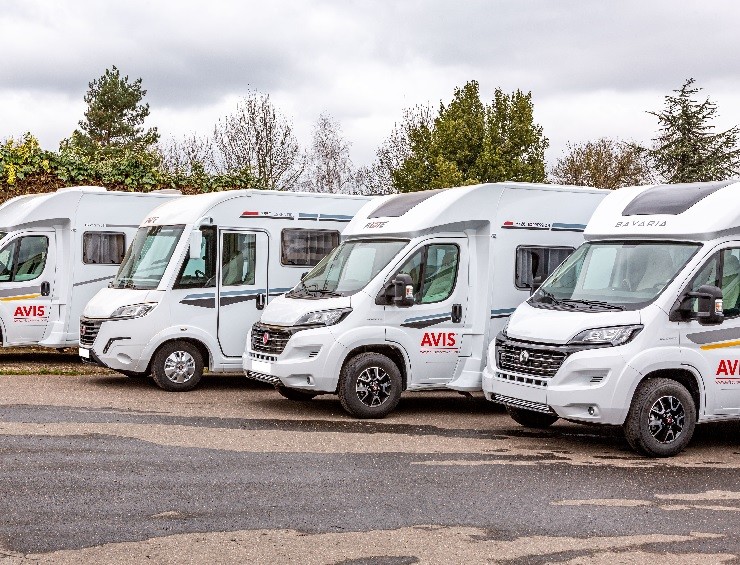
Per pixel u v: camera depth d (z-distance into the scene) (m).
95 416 11.51
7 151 24.16
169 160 54.03
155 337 14.20
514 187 13.03
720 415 10.38
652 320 9.98
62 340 16.92
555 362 10.05
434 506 7.67
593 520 7.36
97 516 7.10
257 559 6.18
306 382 12.02
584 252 11.23
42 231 16.92
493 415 12.93
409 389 12.47
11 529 6.72
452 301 12.70
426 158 38.03
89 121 57.12
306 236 15.32
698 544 6.76
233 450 9.71
